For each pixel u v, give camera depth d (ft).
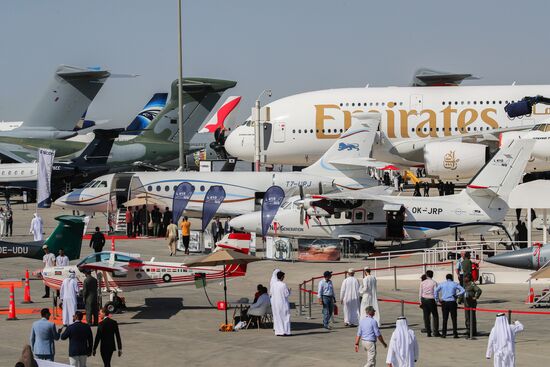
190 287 149.48
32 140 382.83
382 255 182.80
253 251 185.78
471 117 273.95
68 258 146.51
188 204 216.74
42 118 400.06
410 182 381.60
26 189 322.14
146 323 117.70
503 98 275.80
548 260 136.56
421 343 102.42
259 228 192.75
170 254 190.08
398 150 275.39
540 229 217.56
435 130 274.98
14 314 120.67
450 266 161.27
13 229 244.83
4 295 141.69
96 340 86.94
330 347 100.63
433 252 165.48
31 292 144.36
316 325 115.65
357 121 220.64
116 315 124.16
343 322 117.80
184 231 190.90
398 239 183.32
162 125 366.84
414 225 180.45
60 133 398.42
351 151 220.43
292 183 216.33
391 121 275.39
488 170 177.68
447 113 274.36
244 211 215.51
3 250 150.71
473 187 178.09
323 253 175.83
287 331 107.76
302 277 156.46
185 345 102.89
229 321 118.52
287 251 177.78
